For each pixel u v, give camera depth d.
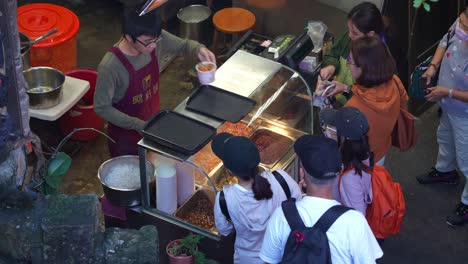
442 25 6.11
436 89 4.74
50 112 5.02
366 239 3.10
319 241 3.03
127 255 3.59
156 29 4.03
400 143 4.58
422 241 5.04
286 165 4.31
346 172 3.73
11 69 3.62
